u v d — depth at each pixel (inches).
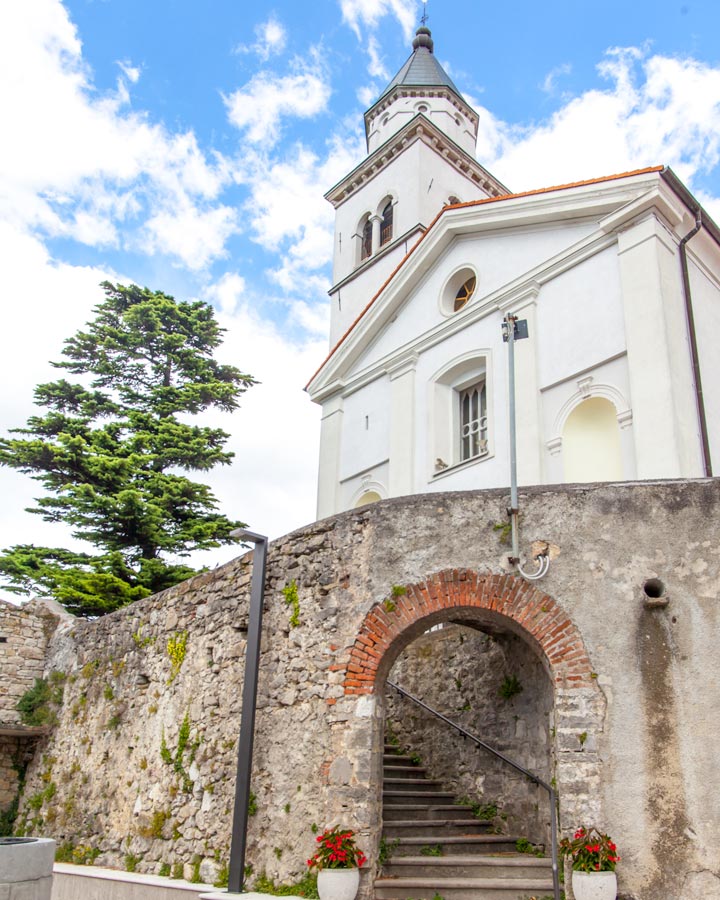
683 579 334.0
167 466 1042.7
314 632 394.6
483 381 708.7
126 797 505.4
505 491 369.4
